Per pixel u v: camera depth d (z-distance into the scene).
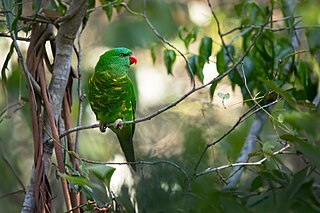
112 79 9.58
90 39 17.14
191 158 11.38
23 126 15.37
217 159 11.51
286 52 10.02
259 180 9.16
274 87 7.11
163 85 16.69
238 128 12.58
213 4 16.64
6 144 14.67
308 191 7.88
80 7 7.76
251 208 8.80
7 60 8.24
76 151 8.16
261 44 10.04
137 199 10.09
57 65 7.99
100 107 9.84
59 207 12.16
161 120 14.28
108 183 7.58
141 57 17.19
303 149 7.07
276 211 7.92
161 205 10.16
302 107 7.93
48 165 7.80
